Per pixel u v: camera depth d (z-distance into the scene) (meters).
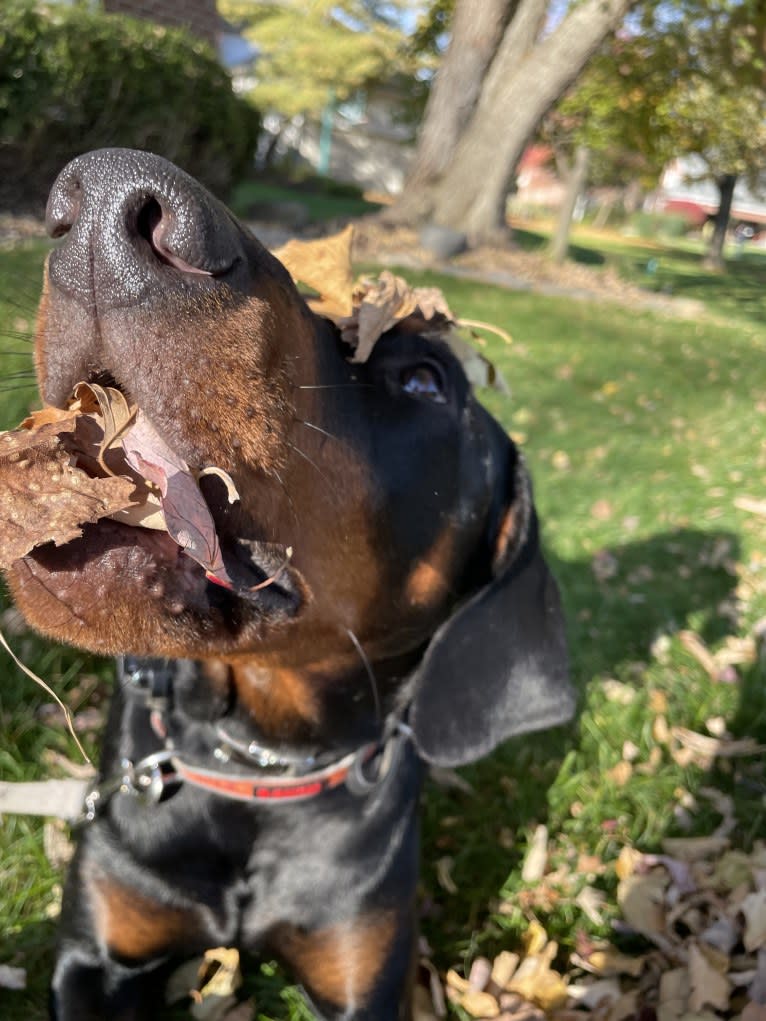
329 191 4.53
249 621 0.25
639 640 0.63
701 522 0.84
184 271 0.19
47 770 0.44
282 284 0.22
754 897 0.40
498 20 2.16
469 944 0.39
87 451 0.20
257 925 0.33
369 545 0.28
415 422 0.30
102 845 0.32
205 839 0.32
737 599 0.71
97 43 1.32
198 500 0.20
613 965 0.39
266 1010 0.36
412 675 0.35
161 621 0.21
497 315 1.55
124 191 0.18
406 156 6.34
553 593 0.37
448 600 0.34
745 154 3.89
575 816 0.47
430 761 0.33
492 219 2.28
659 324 1.90
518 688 0.35
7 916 0.37
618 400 1.21
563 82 2.18
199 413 0.20
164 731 0.33
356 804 0.33
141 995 0.34
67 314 0.19
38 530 0.19
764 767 0.52
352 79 4.58
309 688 0.31
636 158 4.12
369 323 0.28
